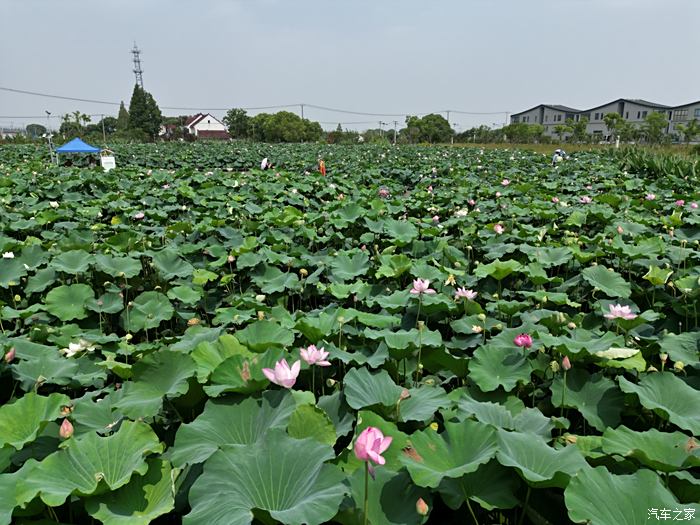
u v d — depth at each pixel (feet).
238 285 18.83
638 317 11.51
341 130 260.83
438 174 54.44
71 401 9.16
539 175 49.88
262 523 5.83
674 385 8.71
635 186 38.83
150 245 21.84
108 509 6.18
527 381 9.48
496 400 9.32
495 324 12.94
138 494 6.47
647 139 150.92
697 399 8.36
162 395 8.26
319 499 5.56
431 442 6.77
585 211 27.07
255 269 17.99
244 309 14.37
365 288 15.30
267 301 16.56
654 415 8.95
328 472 5.93
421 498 6.09
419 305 12.91
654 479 5.81
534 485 6.10
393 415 8.20
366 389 8.46
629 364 9.63
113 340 12.19
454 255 19.08
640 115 234.38
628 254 17.76
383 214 28.76
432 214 29.66
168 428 8.90
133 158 76.89
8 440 7.39
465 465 6.22
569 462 6.30
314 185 43.09
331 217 26.55
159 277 18.21
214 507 5.59
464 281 16.71
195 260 20.51
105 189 40.88
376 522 5.99
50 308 14.33
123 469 6.68
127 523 5.84
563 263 17.78
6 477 6.57
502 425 7.79
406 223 22.52
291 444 6.40
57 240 22.67
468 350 12.31
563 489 6.68
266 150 101.40
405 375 10.73
